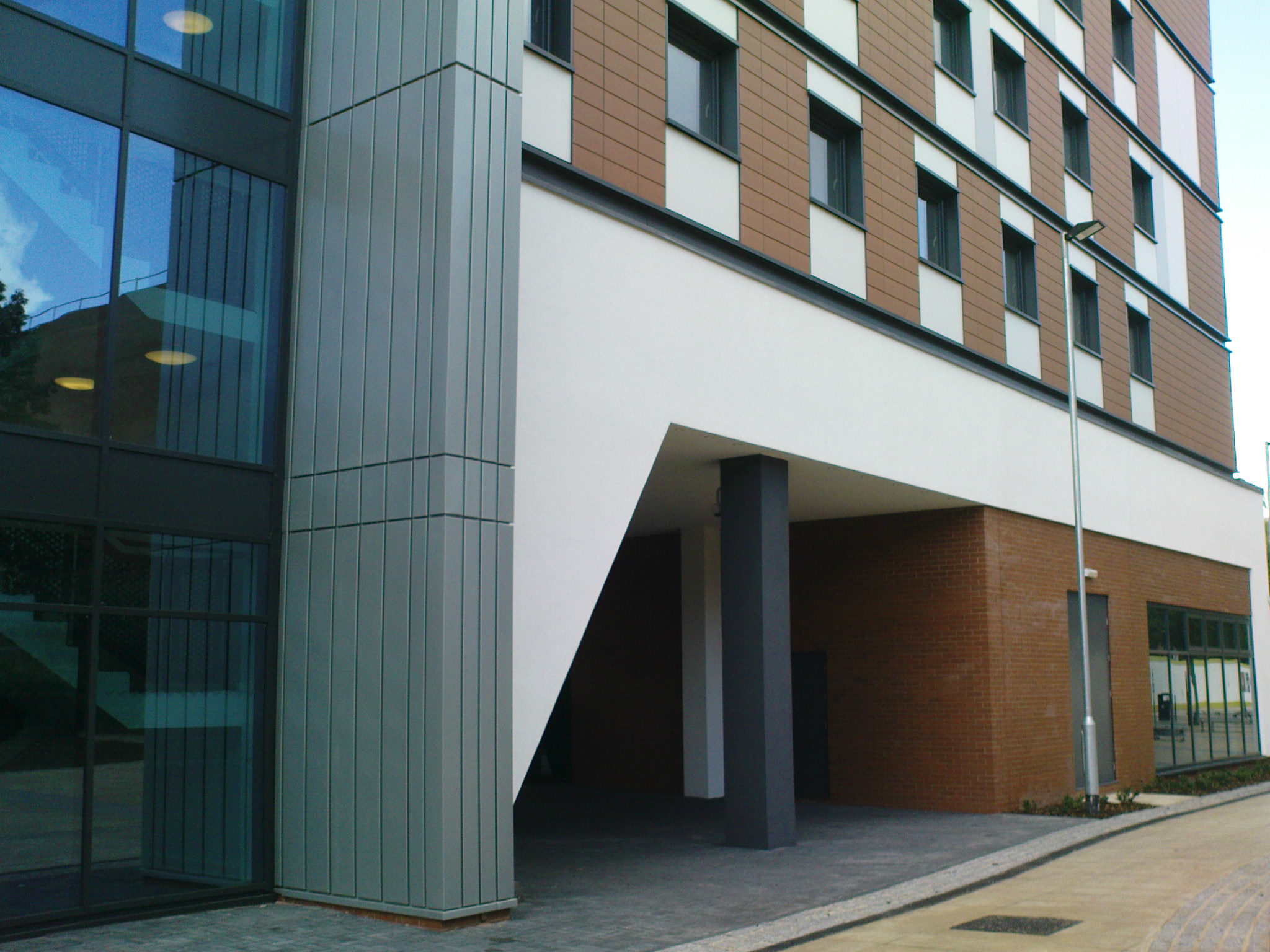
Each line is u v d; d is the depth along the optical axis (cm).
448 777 838
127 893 841
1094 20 2214
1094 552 1931
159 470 888
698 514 1723
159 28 919
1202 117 2717
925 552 1656
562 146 1072
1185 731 2211
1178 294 2452
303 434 967
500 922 866
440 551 857
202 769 893
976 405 1628
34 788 797
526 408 983
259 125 981
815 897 976
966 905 954
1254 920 841
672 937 817
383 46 959
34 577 812
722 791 1842
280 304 985
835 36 1469
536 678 961
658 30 1197
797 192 1355
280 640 954
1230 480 2600
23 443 810
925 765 1617
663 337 1128
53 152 847
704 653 1845
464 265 893
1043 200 1922
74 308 848
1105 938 799
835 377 1353
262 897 914
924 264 1573
